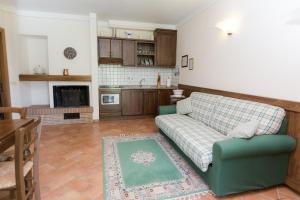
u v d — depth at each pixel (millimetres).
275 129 2109
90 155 2896
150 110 5336
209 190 2072
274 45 2318
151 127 4410
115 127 4398
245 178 1969
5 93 4102
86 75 4840
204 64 3914
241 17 2838
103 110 5020
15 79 4363
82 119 4809
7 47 4137
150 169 2494
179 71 5234
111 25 5066
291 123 2125
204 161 1990
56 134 3865
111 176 2324
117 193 2004
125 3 3832
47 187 2100
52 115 4617
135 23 5207
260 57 2527
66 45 4750
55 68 4754
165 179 2270
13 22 4273
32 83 5043
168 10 4215
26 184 1558
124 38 5090
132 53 5215
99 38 4922
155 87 5363
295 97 2090
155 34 5285
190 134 2539
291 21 2098
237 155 1855
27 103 4875
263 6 2451
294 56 2084
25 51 4801
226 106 2787
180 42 5129
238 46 2922
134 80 5660
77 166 2562
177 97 4516
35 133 1524
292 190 2111
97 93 4875
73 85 4859
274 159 2053
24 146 1293
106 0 3688
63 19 4641
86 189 2074
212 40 3609
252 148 1885
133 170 2465
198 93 3697
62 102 4867
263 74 2490
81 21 4750
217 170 1881
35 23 4496
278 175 2113
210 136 2457
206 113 3143
